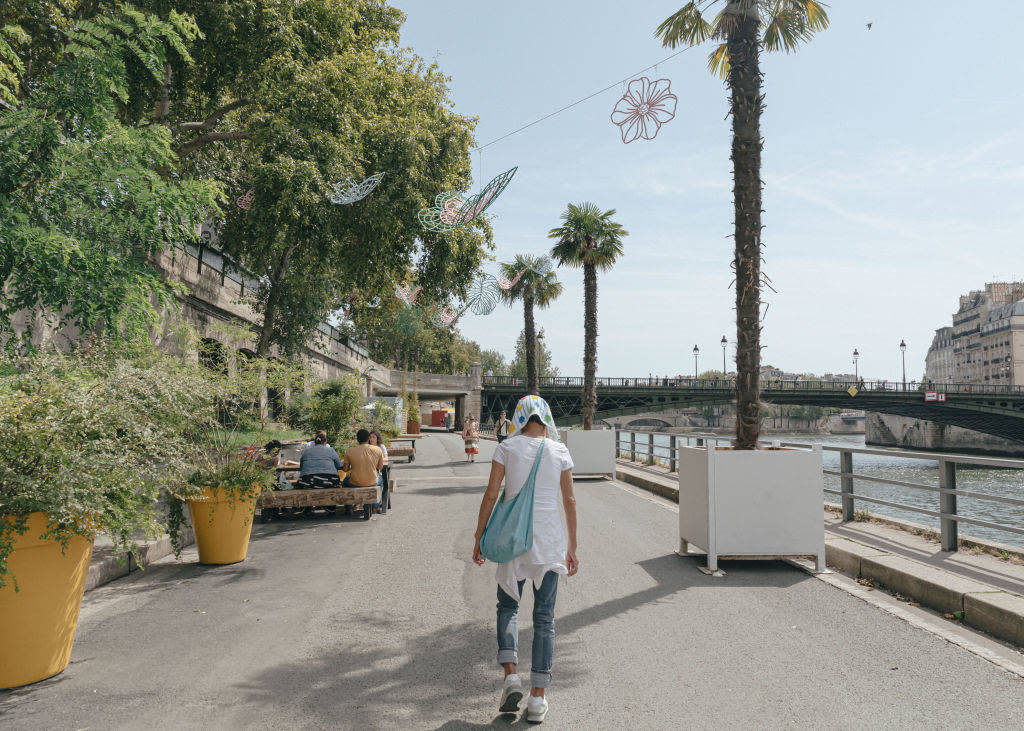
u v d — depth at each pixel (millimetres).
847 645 4141
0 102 6148
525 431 3539
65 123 5809
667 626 4543
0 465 3455
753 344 6949
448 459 22188
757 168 7223
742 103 7254
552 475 3393
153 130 6133
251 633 4445
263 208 15102
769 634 4363
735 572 6086
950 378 135000
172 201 6102
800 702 3322
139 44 6145
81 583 3934
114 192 5844
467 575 6078
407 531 8367
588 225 18953
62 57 5941
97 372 4926
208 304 18109
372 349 65250
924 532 7129
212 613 4910
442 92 20781
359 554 7016
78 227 5785
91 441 4016
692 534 6523
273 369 10273
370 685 3568
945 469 6355
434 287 19500
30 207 5531
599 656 3990
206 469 6422
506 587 3264
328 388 19734
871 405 63344
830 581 5742
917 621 4605
